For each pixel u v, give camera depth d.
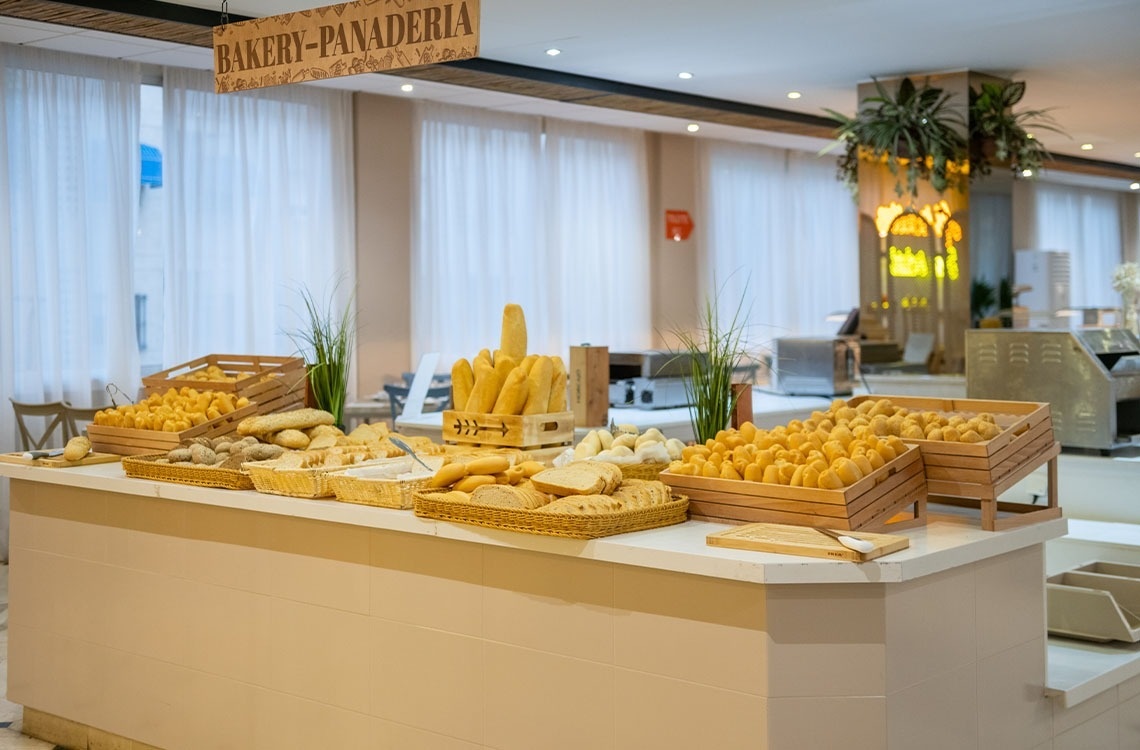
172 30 6.64
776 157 12.04
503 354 4.20
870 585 2.70
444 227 9.54
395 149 9.30
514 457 3.88
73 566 4.36
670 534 3.02
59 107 7.68
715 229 11.51
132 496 4.14
